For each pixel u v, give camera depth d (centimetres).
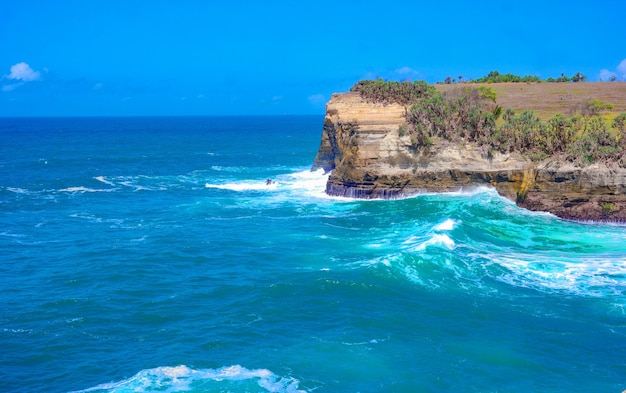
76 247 3884
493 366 2281
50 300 2944
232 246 3803
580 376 2214
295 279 3103
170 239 4016
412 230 4028
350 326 2592
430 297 2869
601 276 3150
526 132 4894
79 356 2384
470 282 3050
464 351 2388
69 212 5081
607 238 3891
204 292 3012
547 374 2230
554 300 2845
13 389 2152
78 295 3008
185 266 3434
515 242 3769
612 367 2272
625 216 4288
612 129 4950
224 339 2492
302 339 2488
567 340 2472
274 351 2389
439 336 2505
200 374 2227
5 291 3070
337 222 4388
